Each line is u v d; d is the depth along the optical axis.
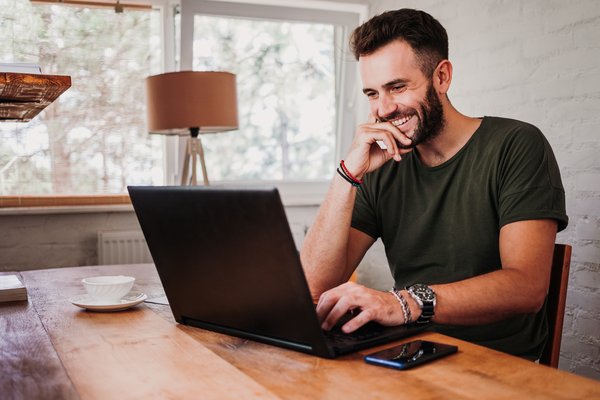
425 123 1.53
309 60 3.96
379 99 1.54
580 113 2.37
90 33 3.48
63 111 3.46
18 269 3.42
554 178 1.45
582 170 2.37
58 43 3.43
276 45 3.86
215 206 1.01
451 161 1.58
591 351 2.35
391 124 1.53
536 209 1.39
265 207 0.93
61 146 3.47
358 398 0.82
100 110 3.54
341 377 0.91
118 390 0.88
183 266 1.17
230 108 3.18
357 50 1.56
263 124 3.91
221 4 3.63
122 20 3.53
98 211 3.51
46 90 1.60
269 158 3.95
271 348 1.07
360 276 3.93
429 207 1.60
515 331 1.48
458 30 3.07
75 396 0.86
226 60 3.75
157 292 1.65
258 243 0.98
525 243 1.36
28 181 3.42
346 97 4.04
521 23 2.66
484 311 1.21
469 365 0.96
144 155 3.66
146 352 1.06
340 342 1.04
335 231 1.55
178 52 3.64
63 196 3.46
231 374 0.93
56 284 1.83
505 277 1.26
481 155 1.54
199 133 3.45
